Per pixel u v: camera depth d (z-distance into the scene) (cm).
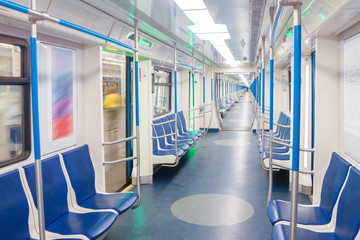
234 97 2962
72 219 258
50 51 278
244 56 800
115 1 274
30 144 251
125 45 306
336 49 284
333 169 264
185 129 810
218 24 408
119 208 283
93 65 326
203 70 894
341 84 277
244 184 485
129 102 479
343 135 271
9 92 241
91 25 295
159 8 313
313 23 263
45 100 273
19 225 218
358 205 198
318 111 289
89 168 319
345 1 181
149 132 483
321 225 245
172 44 545
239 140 902
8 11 198
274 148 574
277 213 263
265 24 381
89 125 332
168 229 327
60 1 238
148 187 472
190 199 418
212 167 592
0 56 233
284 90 749
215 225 337
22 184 230
